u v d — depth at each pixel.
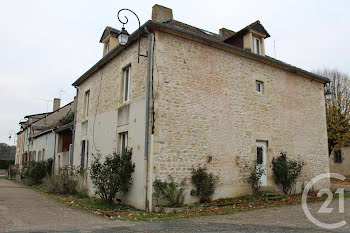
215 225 5.75
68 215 7.06
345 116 20.25
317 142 12.37
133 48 9.22
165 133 7.95
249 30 10.85
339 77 21.59
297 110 11.83
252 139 10.02
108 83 10.77
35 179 16.73
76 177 12.40
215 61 9.43
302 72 12.05
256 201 8.84
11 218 6.48
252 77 10.44
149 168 7.64
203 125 8.77
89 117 12.16
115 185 8.09
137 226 5.68
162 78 8.15
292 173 10.66
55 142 16.95
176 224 5.88
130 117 8.84
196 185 8.30
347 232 5.09
